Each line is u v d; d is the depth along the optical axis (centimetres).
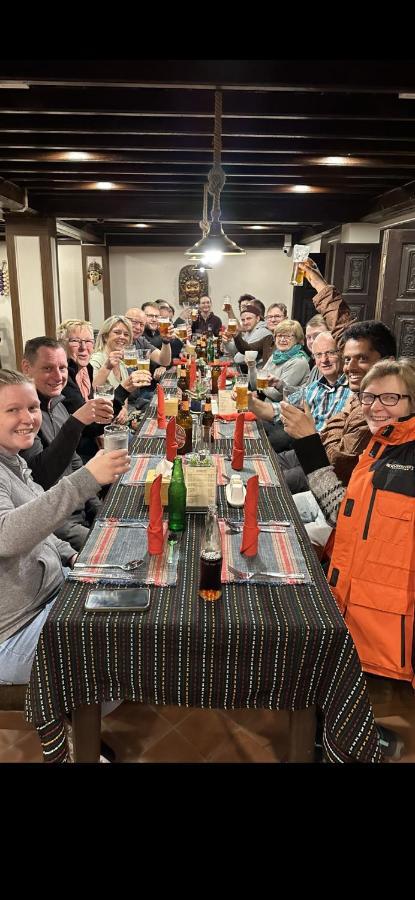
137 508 188
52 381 247
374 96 285
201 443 258
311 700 132
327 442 240
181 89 278
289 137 341
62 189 545
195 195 596
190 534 170
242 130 322
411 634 155
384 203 555
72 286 1030
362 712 128
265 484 212
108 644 127
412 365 171
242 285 1016
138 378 347
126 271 1013
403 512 153
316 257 789
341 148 366
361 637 161
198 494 184
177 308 1026
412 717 192
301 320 872
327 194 573
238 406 320
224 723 191
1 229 883
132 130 320
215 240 281
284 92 281
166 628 126
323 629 125
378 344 234
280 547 162
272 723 191
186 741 182
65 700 132
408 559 153
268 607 133
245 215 636
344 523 167
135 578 143
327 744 133
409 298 491
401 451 160
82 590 139
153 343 663
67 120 317
